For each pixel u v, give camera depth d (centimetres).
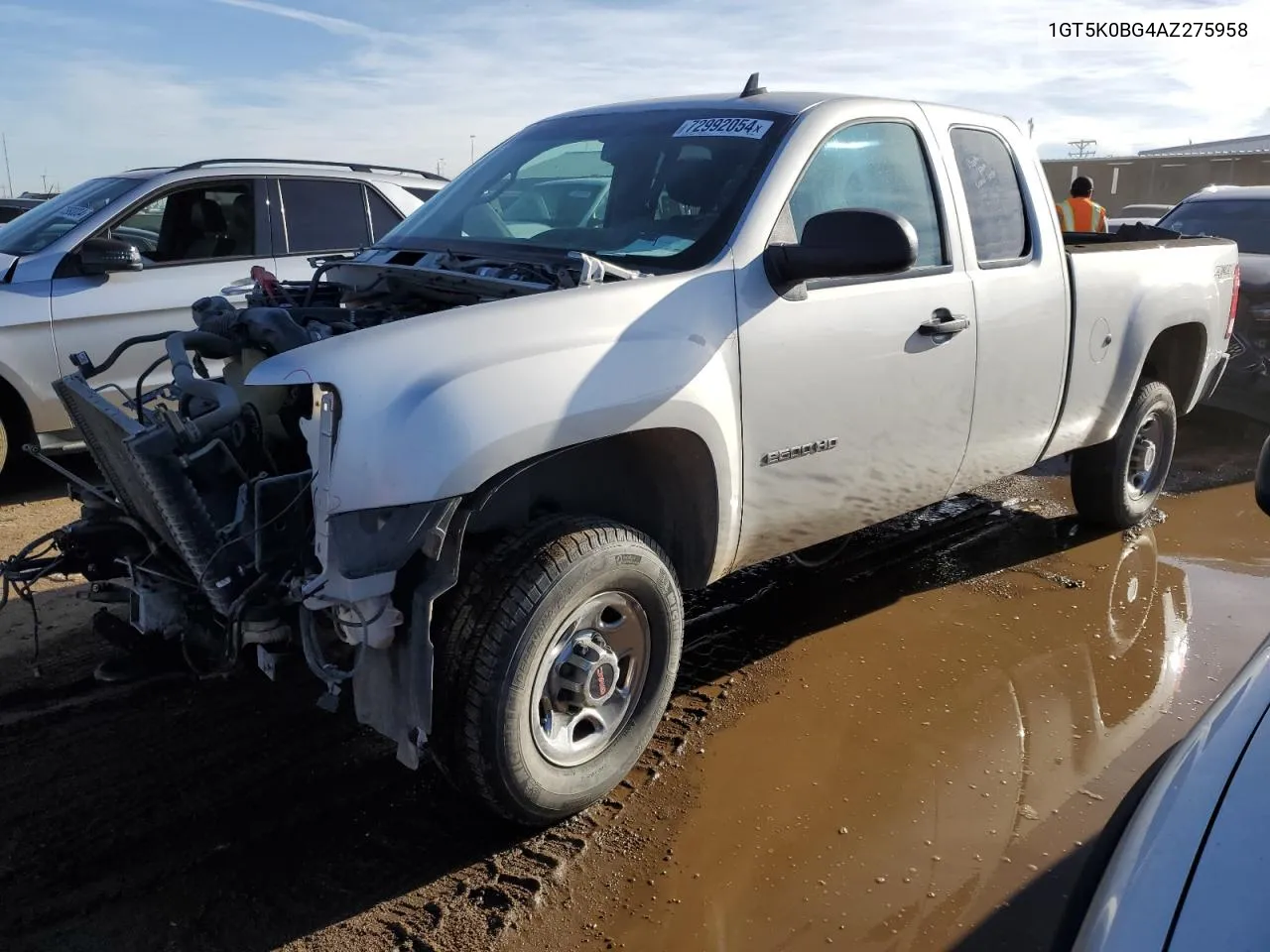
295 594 272
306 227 711
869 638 437
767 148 356
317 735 357
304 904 276
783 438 343
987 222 427
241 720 364
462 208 412
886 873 289
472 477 261
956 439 413
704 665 411
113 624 369
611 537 299
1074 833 307
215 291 662
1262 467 248
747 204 341
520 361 275
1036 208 449
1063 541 557
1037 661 416
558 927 269
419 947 261
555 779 297
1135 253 505
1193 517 605
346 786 329
